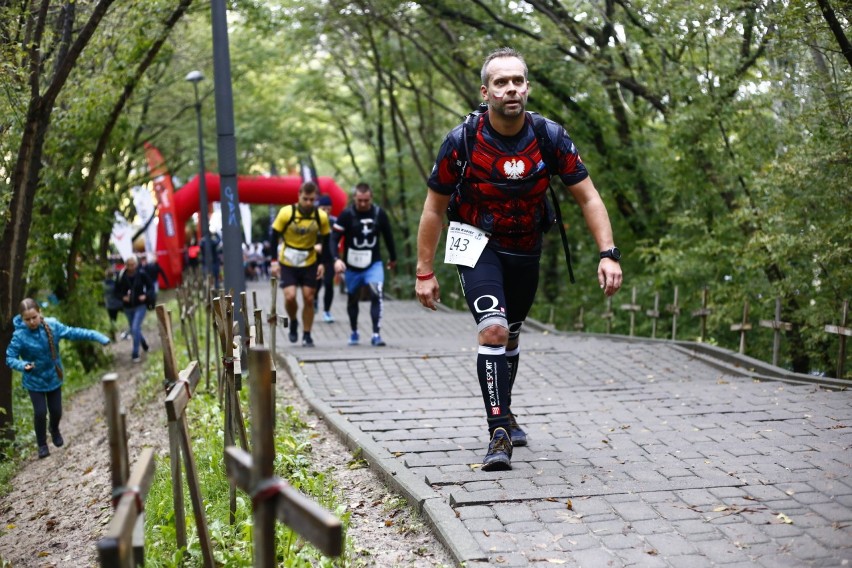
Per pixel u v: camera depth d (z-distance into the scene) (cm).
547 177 534
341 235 1300
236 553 432
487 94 517
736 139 1458
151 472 287
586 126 1855
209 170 3269
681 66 1446
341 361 1095
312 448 664
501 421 543
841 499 465
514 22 1752
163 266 3391
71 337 998
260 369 249
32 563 559
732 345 1569
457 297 2497
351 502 529
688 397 802
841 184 1033
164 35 1342
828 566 380
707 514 450
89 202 1512
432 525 461
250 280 4731
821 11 949
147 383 1262
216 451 626
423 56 2391
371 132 3319
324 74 2975
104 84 1325
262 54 2658
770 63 1298
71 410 1334
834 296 1177
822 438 607
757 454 566
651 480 511
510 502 478
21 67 998
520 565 396
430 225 554
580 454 580
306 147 3253
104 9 1018
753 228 1394
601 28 1642
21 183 1056
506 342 545
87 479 762
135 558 264
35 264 1448
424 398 858
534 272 563
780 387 858
